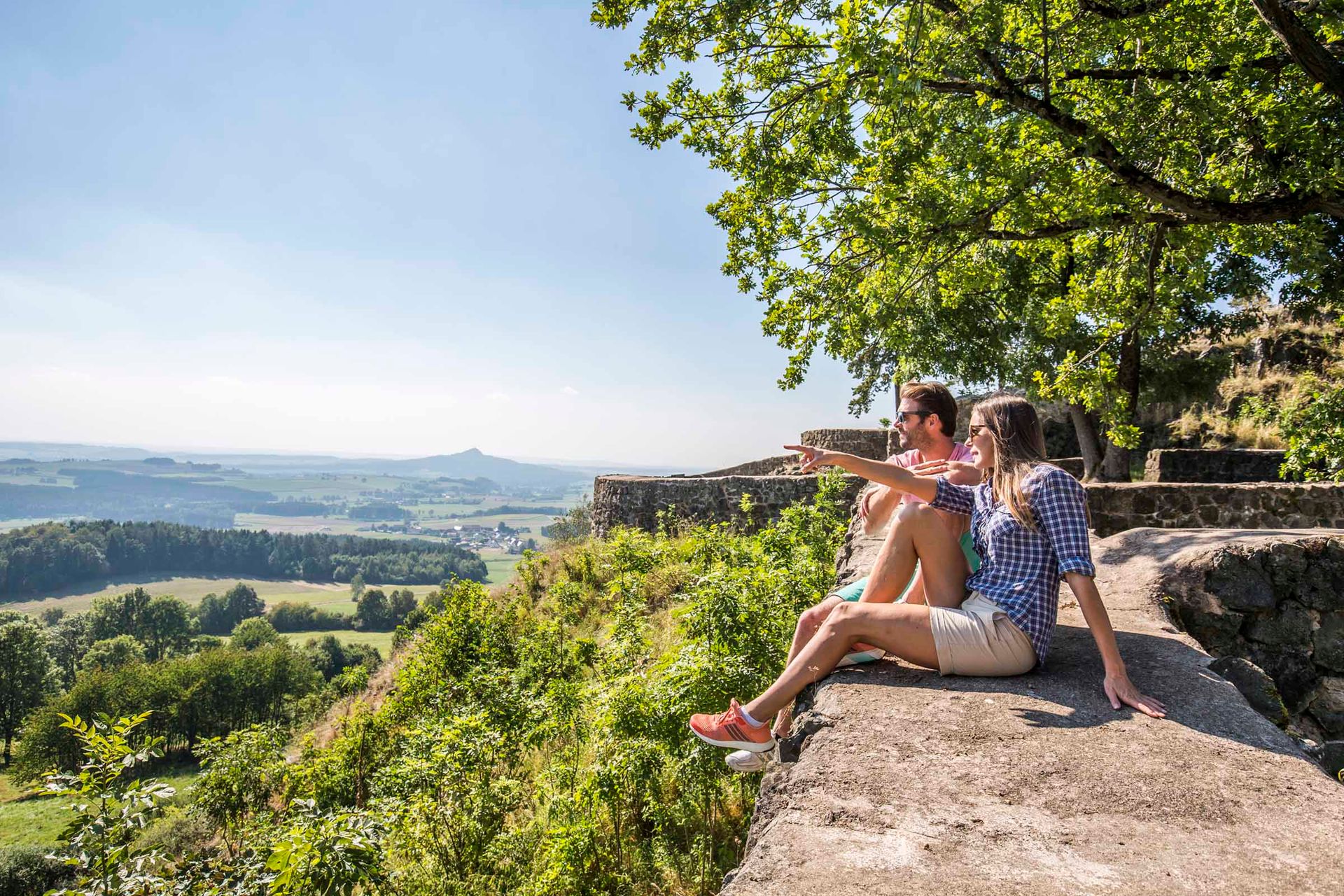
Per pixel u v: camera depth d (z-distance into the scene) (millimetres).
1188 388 17219
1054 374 15734
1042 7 7719
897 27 8062
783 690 2979
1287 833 1836
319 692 26781
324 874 4484
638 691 5594
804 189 9484
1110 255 10758
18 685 60562
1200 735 2408
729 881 1931
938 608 2920
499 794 6426
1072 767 2178
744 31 8586
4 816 38500
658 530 17250
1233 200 8328
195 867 4953
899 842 1821
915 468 3350
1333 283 12469
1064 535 2793
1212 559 4754
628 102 9078
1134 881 1624
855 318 10109
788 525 9750
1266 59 7820
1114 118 8008
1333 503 8711
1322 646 4555
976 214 8891
